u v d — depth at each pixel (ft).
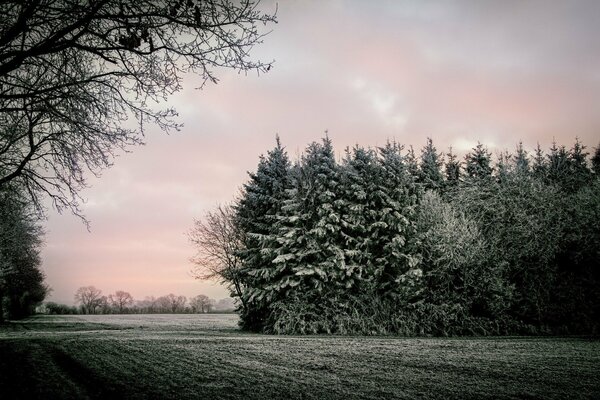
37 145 28.81
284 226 92.84
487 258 84.28
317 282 84.99
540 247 88.53
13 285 183.21
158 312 368.07
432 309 82.12
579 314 84.94
